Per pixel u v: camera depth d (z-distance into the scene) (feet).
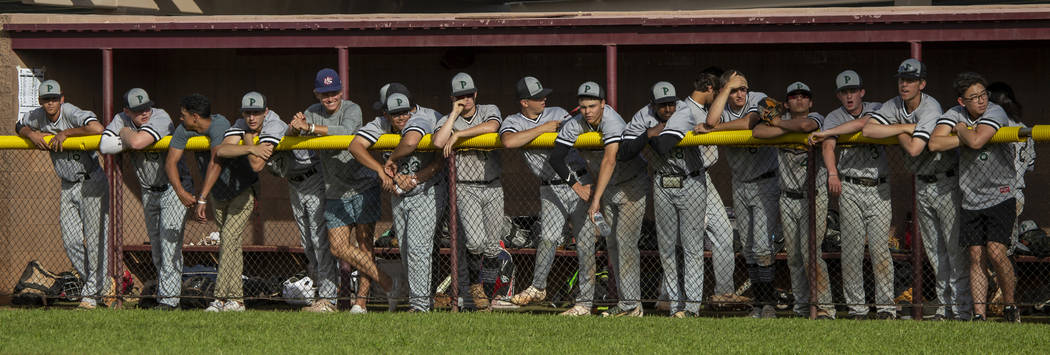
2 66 116.67
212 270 111.75
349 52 135.85
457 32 115.65
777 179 88.79
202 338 71.92
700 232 84.99
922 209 81.97
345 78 117.19
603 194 86.22
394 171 85.61
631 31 113.39
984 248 79.71
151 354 65.05
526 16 118.42
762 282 90.53
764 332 74.69
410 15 120.57
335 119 89.66
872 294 97.76
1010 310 81.97
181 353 65.46
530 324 78.84
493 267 91.09
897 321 80.18
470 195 87.92
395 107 84.58
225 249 91.09
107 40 118.01
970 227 79.25
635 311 86.63
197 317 82.74
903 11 113.39
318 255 91.35
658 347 68.08
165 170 90.89
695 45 126.31
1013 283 79.82
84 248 97.60
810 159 81.92
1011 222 79.00
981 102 76.48
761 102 82.17
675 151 83.92
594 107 81.10
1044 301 94.22
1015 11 107.96
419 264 87.97
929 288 101.71
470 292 90.99
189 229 136.15
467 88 85.10
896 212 125.08
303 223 92.32
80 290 102.01
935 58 128.77
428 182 87.45
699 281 85.25
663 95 80.89
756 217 88.94
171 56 138.72
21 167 113.09
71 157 94.27
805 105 85.61
